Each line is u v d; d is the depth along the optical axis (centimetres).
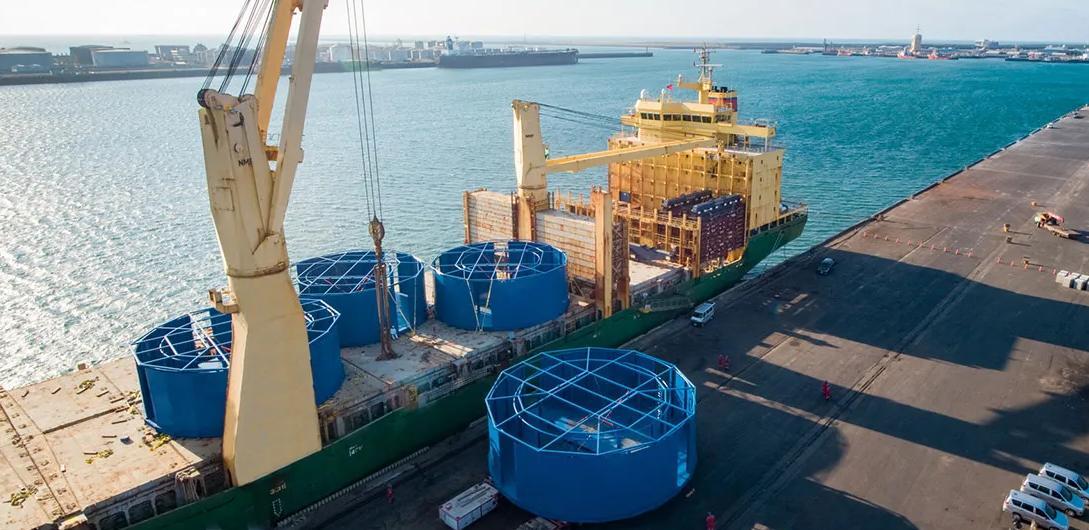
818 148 13888
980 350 4538
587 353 3872
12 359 5394
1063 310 5119
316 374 3275
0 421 3172
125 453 2936
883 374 4269
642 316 5047
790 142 14612
